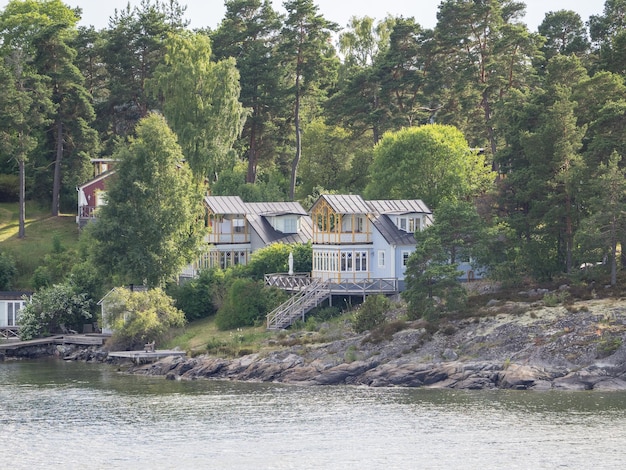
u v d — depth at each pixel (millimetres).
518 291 177875
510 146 197250
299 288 192250
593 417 132000
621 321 158000
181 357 179500
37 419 138875
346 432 128750
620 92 196500
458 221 178625
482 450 119562
